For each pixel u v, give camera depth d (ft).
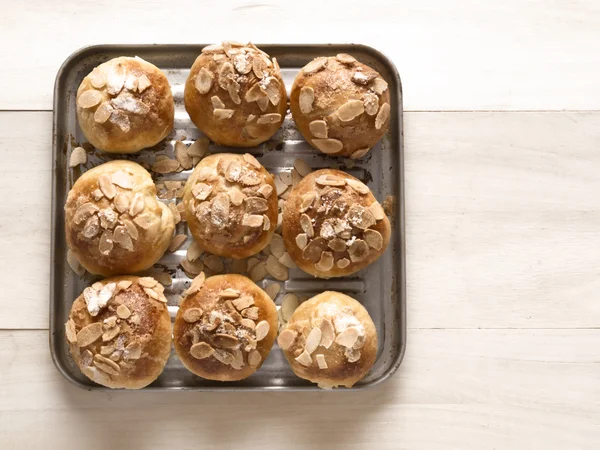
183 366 1.88
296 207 1.82
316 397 1.93
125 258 1.78
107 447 1.90
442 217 1.99
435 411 1.94
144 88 1.80
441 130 2.00
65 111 1.91
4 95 1.95
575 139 2.02
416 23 2.02
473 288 1.97
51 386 1.90
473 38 2.02
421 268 1.97
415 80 2.01
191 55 1.94
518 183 2.00
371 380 1.89
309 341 1.76
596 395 1.96
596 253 2.00
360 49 1.92
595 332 1.98
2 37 1.97
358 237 1.79
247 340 1.75
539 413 1.96
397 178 1.91
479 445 1.94
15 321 1.91
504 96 2.02
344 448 1.93
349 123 1.81
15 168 1.94
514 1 2.03
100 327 1.74
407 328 1.96
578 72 2.03
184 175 1.92
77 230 1.76
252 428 1.92
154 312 1.77
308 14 2.01
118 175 1.78
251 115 1.80
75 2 1.98
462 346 1.96
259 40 2.00
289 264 1.90
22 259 1.92
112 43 1.90
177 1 1.99
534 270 1.99
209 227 1.78
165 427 1.91
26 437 1.89
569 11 2.03
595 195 2.01
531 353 1.97
